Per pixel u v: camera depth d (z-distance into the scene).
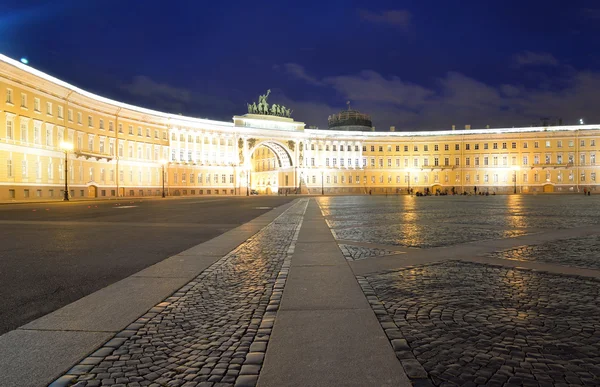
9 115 55.62
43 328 5.67
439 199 68.12
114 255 11.83
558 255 11.28
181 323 5.92
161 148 99.62
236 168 113.94
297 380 4.11
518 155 123.12
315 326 5.61
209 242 14.12
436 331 5.52
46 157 63.78
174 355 4.82
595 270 9.30
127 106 89.00
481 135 125.38
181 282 8.30
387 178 130.00
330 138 126.94
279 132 120.12
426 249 12.47
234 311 6.46
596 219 23.58
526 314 6.23
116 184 85.31
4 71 54.38
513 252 11.81
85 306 6.68
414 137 129.00
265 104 124.50
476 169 125.81
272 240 14.67
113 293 7.48
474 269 9.52
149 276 8.85
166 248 13.16
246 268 9.77
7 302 7.07
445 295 7.30
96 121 79.50
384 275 8.91
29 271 9.62
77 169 72.81
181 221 23.69
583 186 118.25
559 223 20.98
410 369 4.39
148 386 4.09
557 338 5.27
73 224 21.78
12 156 56.34
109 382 4.17
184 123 104.31
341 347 4.89
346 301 6.80
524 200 61.31
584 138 118.25
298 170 123.38
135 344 5.14
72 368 4.48
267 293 7.52
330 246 12.94
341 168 127.56
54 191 65.88
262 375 4.22
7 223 22.44
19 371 4.37
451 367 4.45
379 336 5.24
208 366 4.52
